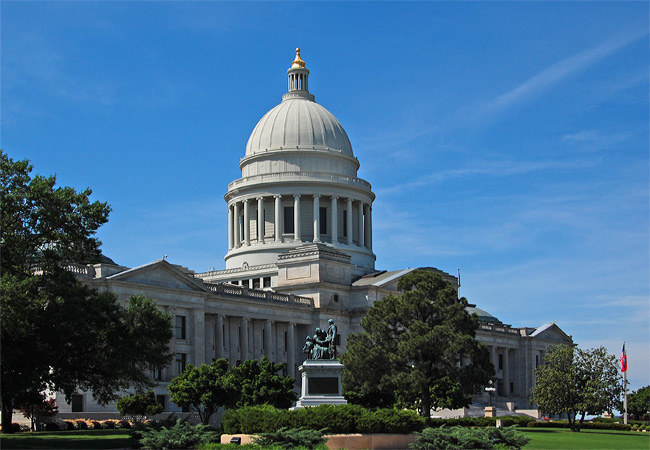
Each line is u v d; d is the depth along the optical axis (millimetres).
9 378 65812
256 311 125125
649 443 85188
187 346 111375
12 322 63125
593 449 70812
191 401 81688
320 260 136250
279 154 156000
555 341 185000
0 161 68625
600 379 114312
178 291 110562
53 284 69000
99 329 69250
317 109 163500
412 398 101438
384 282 140875
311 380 65062
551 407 115000
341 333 136375
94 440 68438
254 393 84625
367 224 161625
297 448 52938
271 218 154875
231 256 156625
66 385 69812
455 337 92000
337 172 158000
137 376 73875
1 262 67125
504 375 173750
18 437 71625
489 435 58438
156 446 56219
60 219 68812
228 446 54688
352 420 58438
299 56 172375
